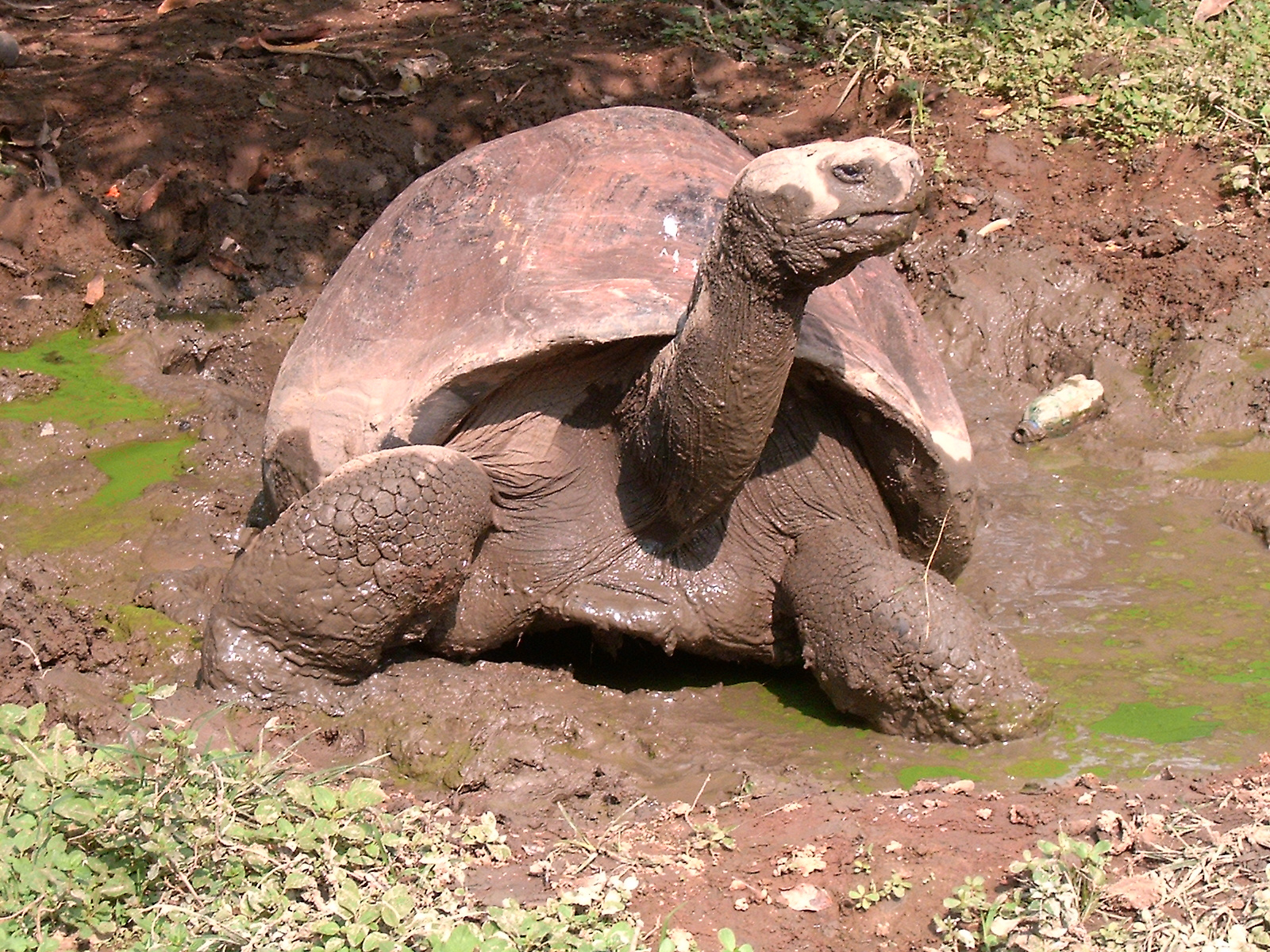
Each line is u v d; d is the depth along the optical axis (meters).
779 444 4.23
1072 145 7.61
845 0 8.91
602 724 4.19
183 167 7.59
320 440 4.39
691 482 3.85
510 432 4.18
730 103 8.23
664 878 3.34
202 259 7.29
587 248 4.29
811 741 4.12
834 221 3.21
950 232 7.18
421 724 4.12
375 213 7.54
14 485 5.76
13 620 4.59
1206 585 5.00
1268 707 4.19
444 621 4.36
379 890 3.14
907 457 4.17
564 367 4.07
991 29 8.46
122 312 7.02
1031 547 5.23
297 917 3.02
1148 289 6.72
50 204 7.36
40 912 2.96
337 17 8.99
